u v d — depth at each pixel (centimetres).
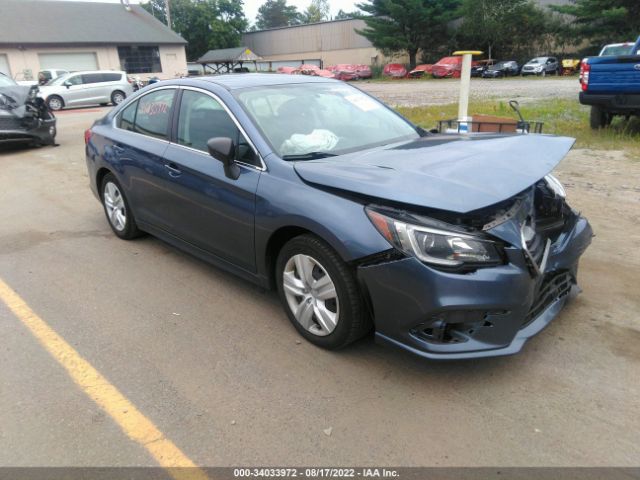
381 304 281
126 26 3941
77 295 406
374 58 5788
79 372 307
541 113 1343
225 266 389
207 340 339
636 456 237
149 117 455
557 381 290
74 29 3678
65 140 1259
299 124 372
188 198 394
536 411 267
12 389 292
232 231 360
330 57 6162
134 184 464
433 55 5184
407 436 253
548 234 320
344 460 239
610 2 4178
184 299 396
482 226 271
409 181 280
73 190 747
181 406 277
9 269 459
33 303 394
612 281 409
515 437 250
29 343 339
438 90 2661
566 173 739
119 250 500
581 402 273
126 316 372
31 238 541
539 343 327
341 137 376
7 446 250
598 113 1033
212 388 291
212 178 365
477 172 289
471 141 364
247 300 393
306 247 310
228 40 6525
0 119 1034
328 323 312
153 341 339
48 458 243
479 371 300
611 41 4353
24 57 3453
